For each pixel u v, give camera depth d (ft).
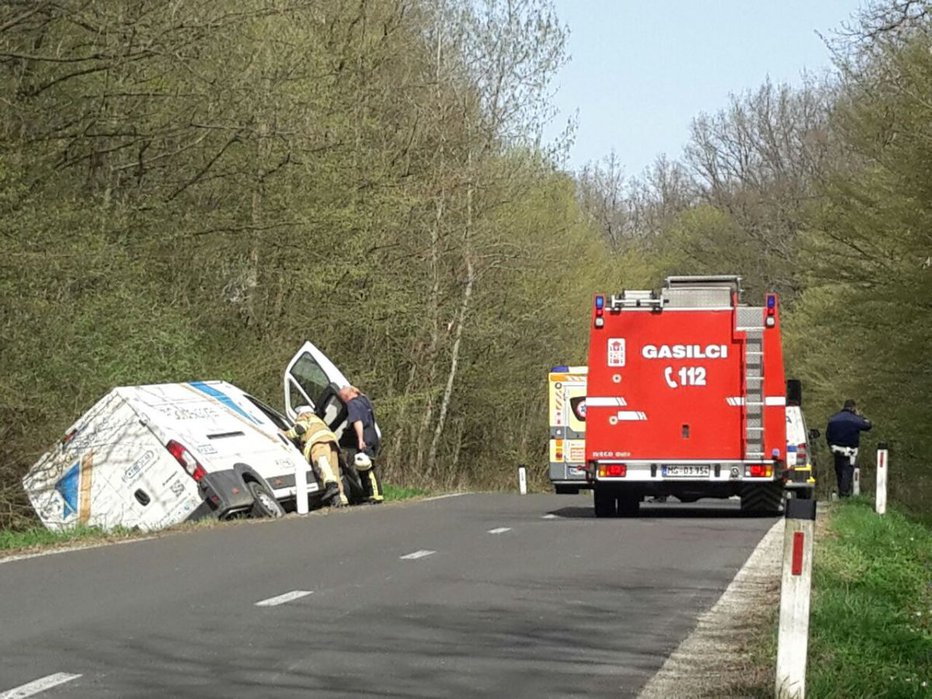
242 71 110.22
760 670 31.68
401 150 151.94
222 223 114.21
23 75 95.09
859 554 64.08
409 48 151.64
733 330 84.38
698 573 51.90
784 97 320.70
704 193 327.67
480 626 38.52
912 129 119.55
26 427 87.66
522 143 162.30
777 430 83.97
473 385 175.52
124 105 103.76
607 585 47.98
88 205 100.17
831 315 154.20
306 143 117.29
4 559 54.75
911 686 31.12
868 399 153.58
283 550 58.90
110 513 83.10
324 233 123.85
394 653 34.14
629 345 85.25
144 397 85.40
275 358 124.47
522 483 163.22
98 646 34.65
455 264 161.68
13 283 83.92
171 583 47.11
